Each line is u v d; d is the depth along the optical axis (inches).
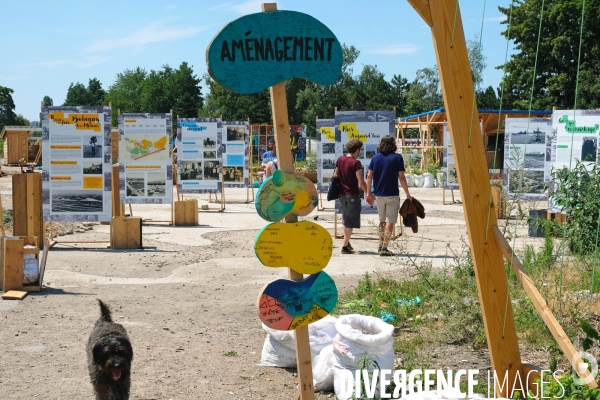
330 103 3353.8
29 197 553.6
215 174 907.4
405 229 721.0
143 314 350.0
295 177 185.6
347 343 225.6
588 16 1376.7
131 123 724.0
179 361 270.1
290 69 182.9
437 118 1633.9
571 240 433.4
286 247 186.1
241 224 772.0
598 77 1418.6
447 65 200.2
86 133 579.8
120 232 580.1
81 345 291.1
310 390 191.3
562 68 1531.7
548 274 365.1
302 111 3491.6
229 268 491.5
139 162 725.3
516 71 1598.2
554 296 310.8
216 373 255.6
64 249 573.9
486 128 1403.8
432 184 1450.5
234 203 1056.8
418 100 3043.8
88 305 367.9
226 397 230.4
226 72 179.6
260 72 181.6
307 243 187.3
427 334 294.7
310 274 189.2
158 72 4655.5
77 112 577.6
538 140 724.7
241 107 3671.3
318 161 766.5
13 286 391.2
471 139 201.8
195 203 756.0
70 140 578.9
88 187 581.3
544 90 1608.0
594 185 441.7
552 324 187.5
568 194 449.4
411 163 1802.4
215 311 359.9
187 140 896.9
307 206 186.9
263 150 1962.4
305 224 187.3
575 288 331.9
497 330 204.7
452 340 282.4
